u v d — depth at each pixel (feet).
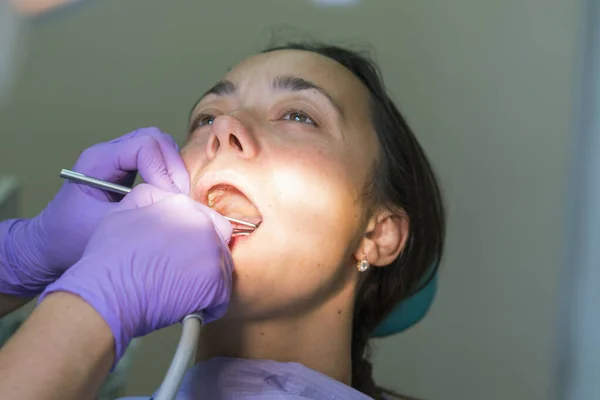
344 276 3.74
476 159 5.98
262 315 3.49
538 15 5.73
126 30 6.07
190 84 6.12
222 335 3.61
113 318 2.53
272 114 3.63
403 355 6.34
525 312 6.08
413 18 5.91
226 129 3.30
